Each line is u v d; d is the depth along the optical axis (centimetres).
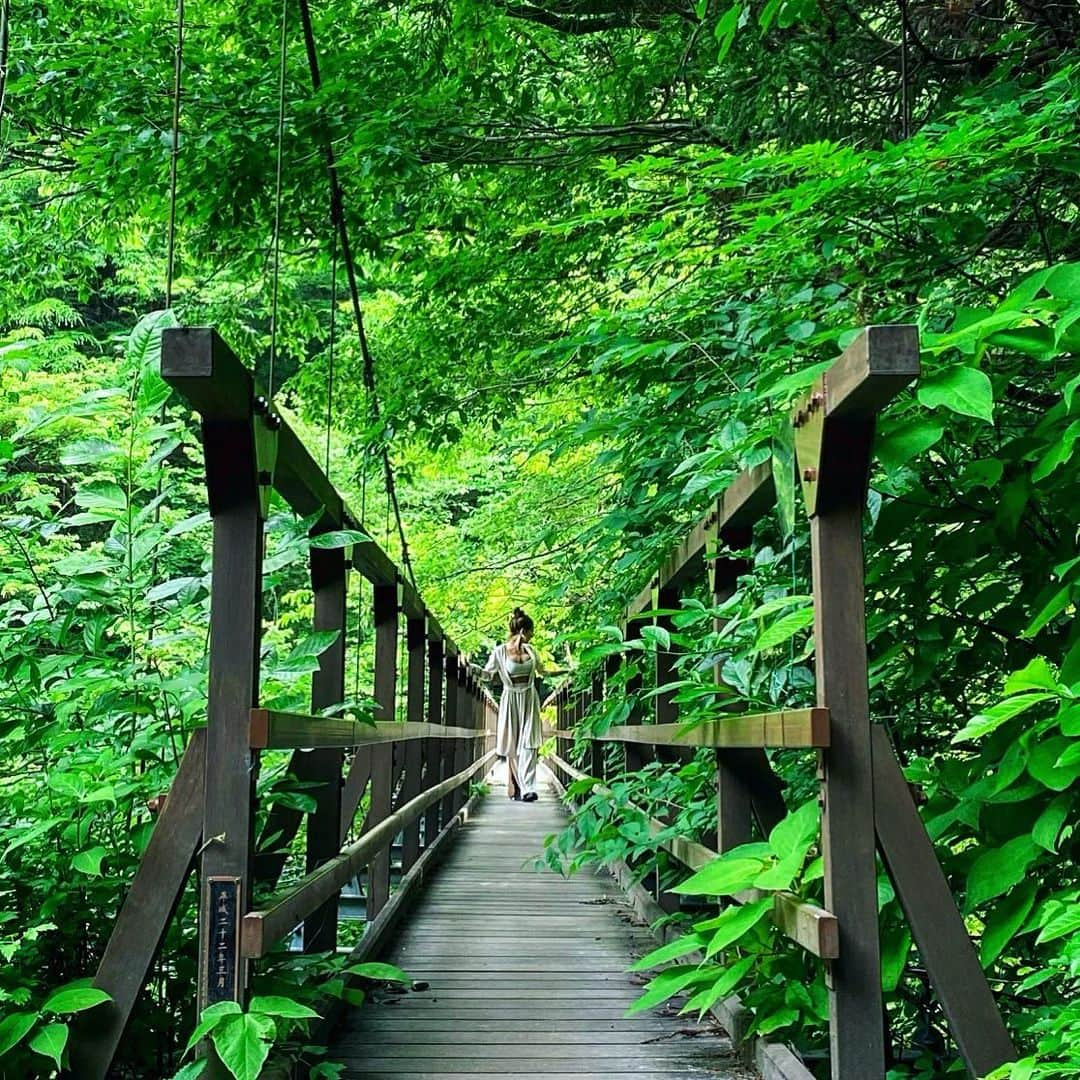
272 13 504
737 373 315
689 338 344
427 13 513
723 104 433
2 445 192
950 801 212
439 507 1070
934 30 375
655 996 220
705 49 475
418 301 604
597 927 423
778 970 229
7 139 525
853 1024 175
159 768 209
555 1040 270
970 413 171
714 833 315
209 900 173
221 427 175
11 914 174
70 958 197
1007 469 224
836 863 179
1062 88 275
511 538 813
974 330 181
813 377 194
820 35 387
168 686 204
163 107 489
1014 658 232
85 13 514
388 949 379
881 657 234
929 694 264
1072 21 330
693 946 221
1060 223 312
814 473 185
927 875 179
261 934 172
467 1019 289
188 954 207
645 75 520
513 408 634
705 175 302
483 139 530
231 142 484
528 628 1012
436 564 846
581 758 689
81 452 205
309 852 264
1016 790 195
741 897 230
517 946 386
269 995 190
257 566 181
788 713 194
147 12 510
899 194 267
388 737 304
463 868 586
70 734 201
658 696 374
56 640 204
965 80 368
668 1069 247
